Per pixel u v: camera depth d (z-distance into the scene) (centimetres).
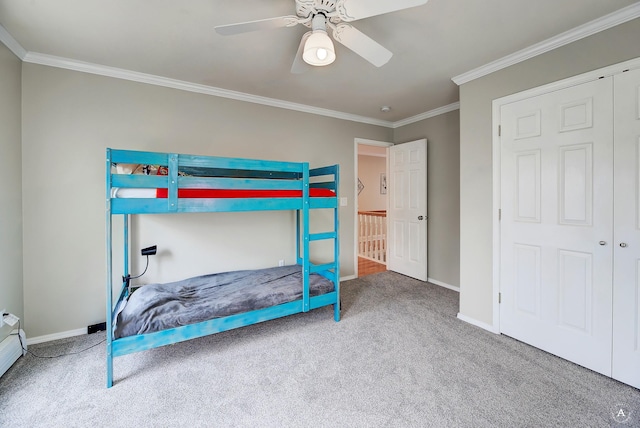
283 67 251
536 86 218
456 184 362
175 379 188
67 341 235
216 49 220
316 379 187
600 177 188
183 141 287
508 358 209
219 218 308
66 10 171
